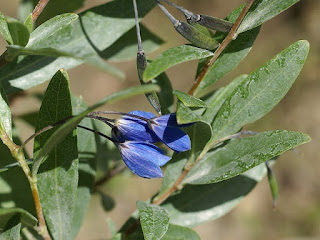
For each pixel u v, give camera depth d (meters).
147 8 0.23
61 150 0.21
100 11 0.23
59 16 0.21
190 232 0.22
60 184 0.21
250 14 0.21
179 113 0.19
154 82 0.22
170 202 0.23
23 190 0.24
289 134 0.21
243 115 0.22
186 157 0.22
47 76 0.23
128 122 0.20
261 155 0.21
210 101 0.23
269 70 0.21
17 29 0.20
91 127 0.24
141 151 0.20
